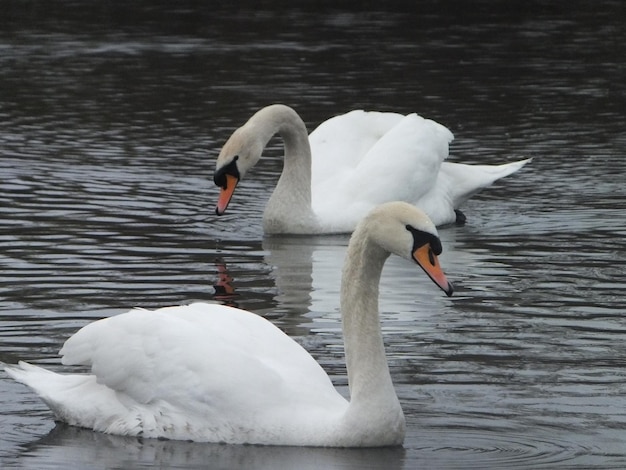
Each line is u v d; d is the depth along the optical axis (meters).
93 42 35.19
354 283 10.84
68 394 11.35
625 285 15.53
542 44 35.09
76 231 17.77
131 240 17.45
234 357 10.98
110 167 21.73
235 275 15.95
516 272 16.19
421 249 10.65
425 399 11.73
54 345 12.97
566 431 11.01
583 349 13.11
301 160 18.70
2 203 19.19
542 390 11.95
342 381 12.16
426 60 32.59
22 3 41.62
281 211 18.52
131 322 11.26
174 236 17.81
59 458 10.47
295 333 13.59
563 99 28.11
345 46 34.50
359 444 10.65
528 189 21.05
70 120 25.61
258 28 37.38
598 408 11.52
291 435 10.72
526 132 24.95
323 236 18.66
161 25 38.00
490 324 13.96
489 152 23.30
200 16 39.59
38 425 11.30
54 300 14.52
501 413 11.41
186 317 11.49
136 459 10.44
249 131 18.58
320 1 42.03
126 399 11.16
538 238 18.06
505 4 41.66
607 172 21.91
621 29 37.62
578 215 19.36
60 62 32.16
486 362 12.71
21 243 17.03
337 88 28.92
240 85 29.23
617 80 30.28
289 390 10.94
